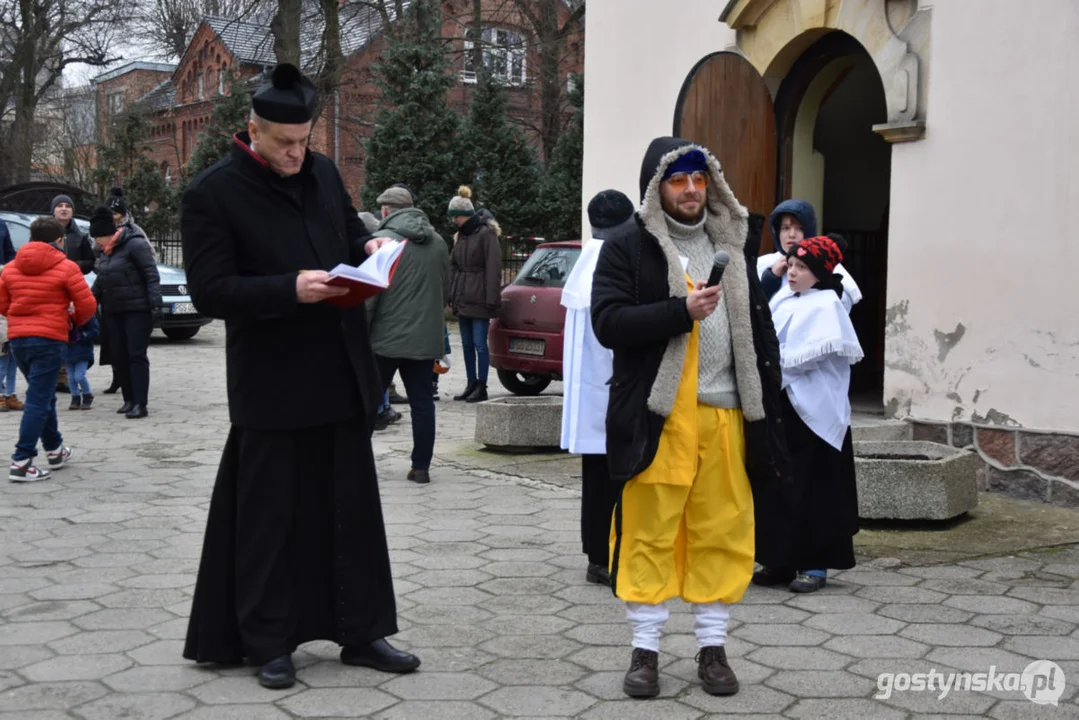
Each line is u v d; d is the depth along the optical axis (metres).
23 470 6.77
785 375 4.50
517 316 10.29
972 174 6.58
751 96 7.66
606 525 4.55
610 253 3.45
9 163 33.38
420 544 5.34
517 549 5.26
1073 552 5.20
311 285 3.32
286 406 3.52
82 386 9.99
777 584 4.73
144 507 6.09
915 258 6.88
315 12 23.27
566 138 21.58
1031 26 6.27
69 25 32.75
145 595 4.49
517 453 7.75
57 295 6.78
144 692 3.48
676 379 3.31
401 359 6.69
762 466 3.46
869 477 5.57
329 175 3.78
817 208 8.39
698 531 3.47
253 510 3.56
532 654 3.85
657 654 3.52
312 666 3.74
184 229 3.46
